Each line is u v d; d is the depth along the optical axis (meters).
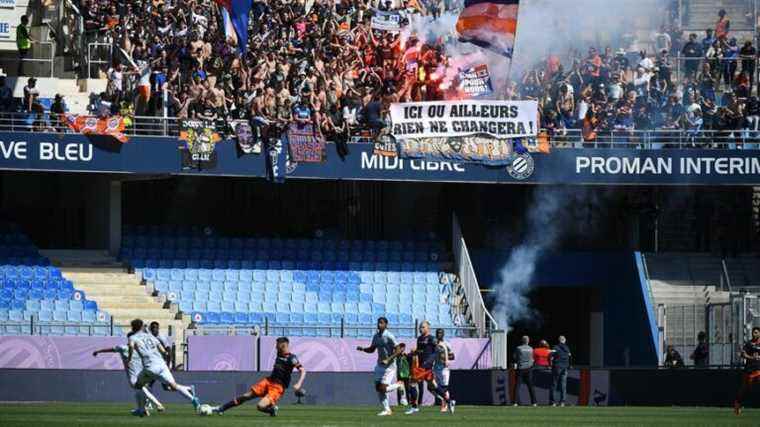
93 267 73.88
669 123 78.88
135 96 73.56
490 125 75.31
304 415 49.44
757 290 79.25
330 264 78.25
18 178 79.06
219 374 61.09
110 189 75.31
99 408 53.28
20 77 77.75
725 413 56.19
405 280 78.44
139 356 46.50
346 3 81.00
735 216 82.19
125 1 77.50
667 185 78.56
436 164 74.94
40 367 65.44
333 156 73.88
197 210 81.56
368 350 51.91
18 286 70.56
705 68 80.88
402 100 76.56
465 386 65.00
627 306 79.44
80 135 70.25
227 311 74.00
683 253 81.81
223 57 75.38
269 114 72.88
